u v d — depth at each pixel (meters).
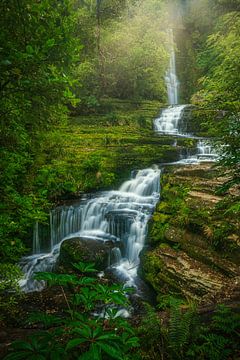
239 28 8.55
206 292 5.48
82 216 9.51
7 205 4.59
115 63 19.66
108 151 12.30
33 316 2.14
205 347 2.90
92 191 10.81
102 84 19.44
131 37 19.91
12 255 5.00
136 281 7.13
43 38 2.92
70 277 2.18
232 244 6.13
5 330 4.32
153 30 20.97
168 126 17.58
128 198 10.02
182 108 18.89
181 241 6.97
